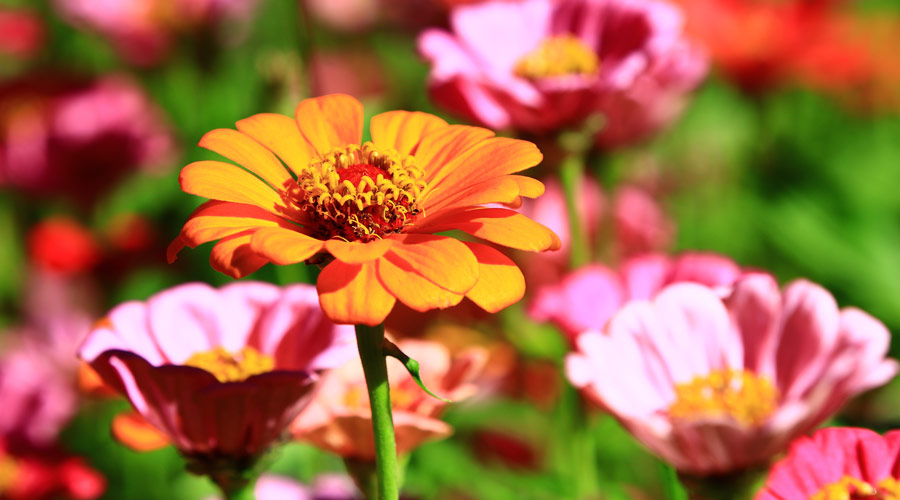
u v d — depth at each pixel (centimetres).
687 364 53
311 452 65
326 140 53
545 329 68
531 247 49
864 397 70
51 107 92
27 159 88
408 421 53
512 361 70
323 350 54
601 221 73
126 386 51
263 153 52
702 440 49
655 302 53
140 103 91
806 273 80
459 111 66
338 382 56
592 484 63
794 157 92
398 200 51
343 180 51
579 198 67
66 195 89
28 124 91
